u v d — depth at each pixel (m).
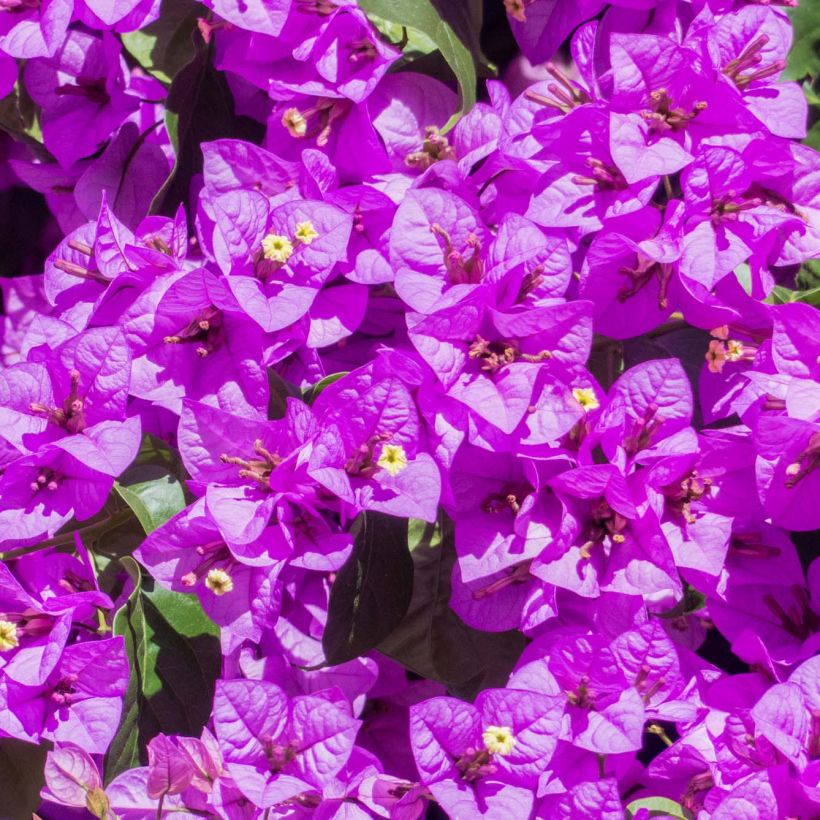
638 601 0.95
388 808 0.95
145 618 0.96
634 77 0.96
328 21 0.97
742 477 0.96
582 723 0.95
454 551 0.98
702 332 0.99
